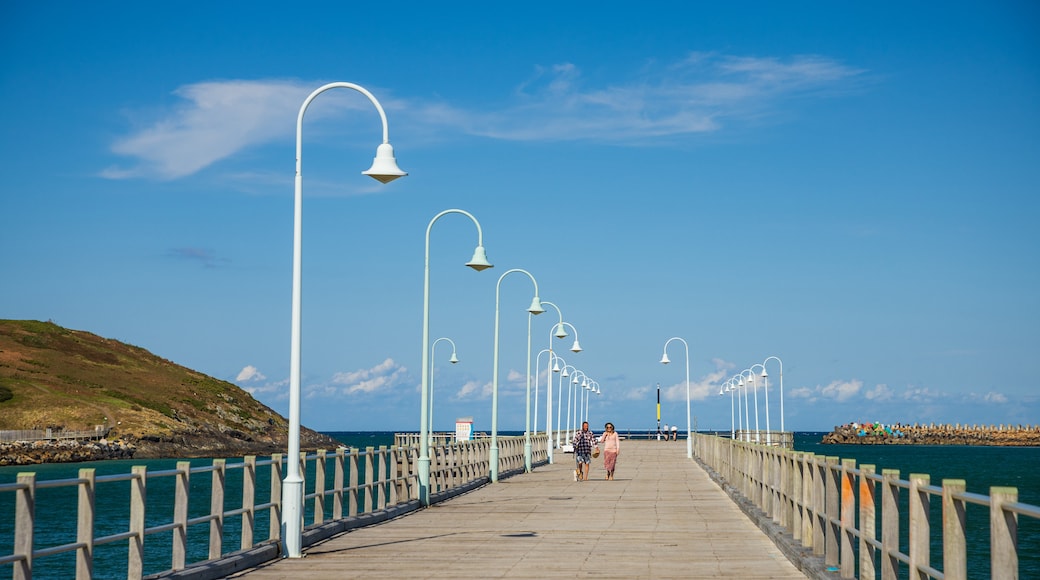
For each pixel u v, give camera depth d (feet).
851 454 602.44
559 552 57.00
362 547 59.31
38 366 428.56
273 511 56.44
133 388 439.22
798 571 49.29
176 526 44.16
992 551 24.13
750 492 85.35
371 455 75.92
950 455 585.63
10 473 276.00
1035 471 359.66
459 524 73.10
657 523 73.97
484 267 102.53
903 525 125.80
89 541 37.19
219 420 446.19
